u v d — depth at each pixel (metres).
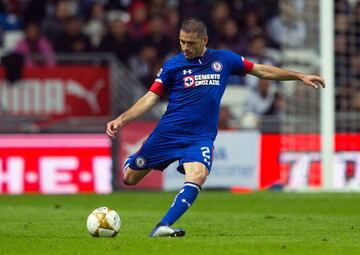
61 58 72.00
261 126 67.94
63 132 68.62
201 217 41.38
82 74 71.38
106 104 71.75
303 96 68.38
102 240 28.70
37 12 79.38
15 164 64.56
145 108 30.36
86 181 65.00
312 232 32.62
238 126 71.25
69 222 38.31
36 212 45.94
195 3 80.81
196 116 30.50
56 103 70.81
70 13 79.62
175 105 30.64
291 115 68.44
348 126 71.06
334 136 66.62
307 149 67.44
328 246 27.09
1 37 78.94
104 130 68.81
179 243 27.48
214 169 65.69
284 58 75.25
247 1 82.25
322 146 62.66
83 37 77.31
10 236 31.27
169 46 77.94
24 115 70.06
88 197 58.25
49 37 77.19
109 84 71.69
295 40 75.31
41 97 70.56
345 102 74.38
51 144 65.00
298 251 25.58
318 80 31.09
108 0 81.44
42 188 64.69
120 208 49.75
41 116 70.31
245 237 30.22
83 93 71.25
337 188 65.62
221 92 30.86
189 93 30.50
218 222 37.91
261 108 75.25
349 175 66.62
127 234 31.58
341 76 75.12
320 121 66.81
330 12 62.66
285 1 74.25
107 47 76.75
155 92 30.56
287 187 66.56
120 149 65.50
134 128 65.81
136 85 72.62
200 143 30.36
